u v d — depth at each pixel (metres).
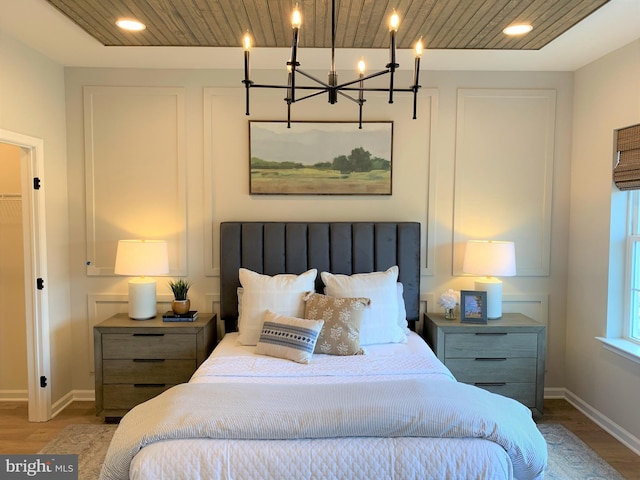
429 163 3.55
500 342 3.16
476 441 1.76
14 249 3.55
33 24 2.66
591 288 3.29
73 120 3.49
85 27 2.69
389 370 2.46
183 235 3.54
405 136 3.55
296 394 2.00
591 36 2.79
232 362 2.57
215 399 1.94
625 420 2.89
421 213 3.58
